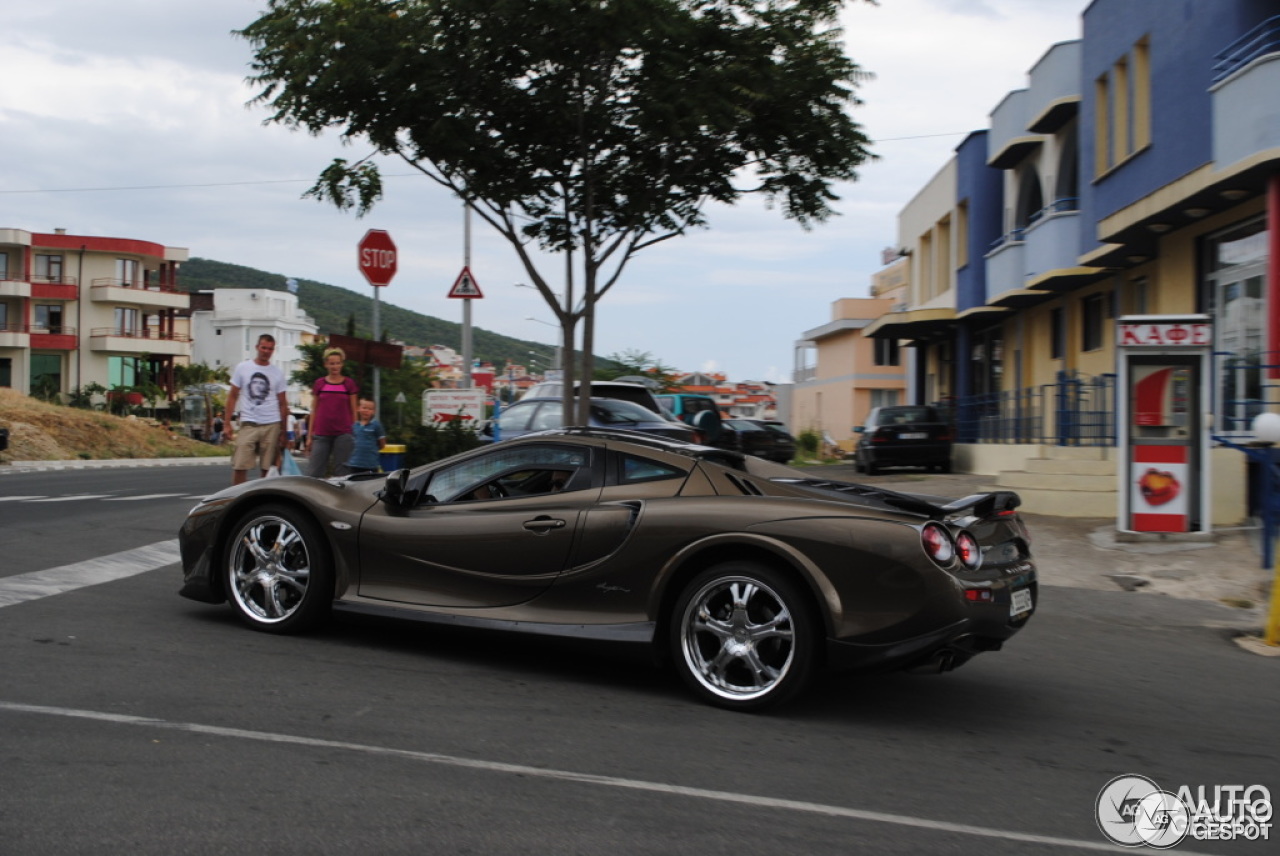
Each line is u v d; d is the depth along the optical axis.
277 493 6.30
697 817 3.81
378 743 4.45
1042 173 20.41
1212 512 11.69
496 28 12.44
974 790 4.29
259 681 5.31
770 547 5.11
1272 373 11.36
